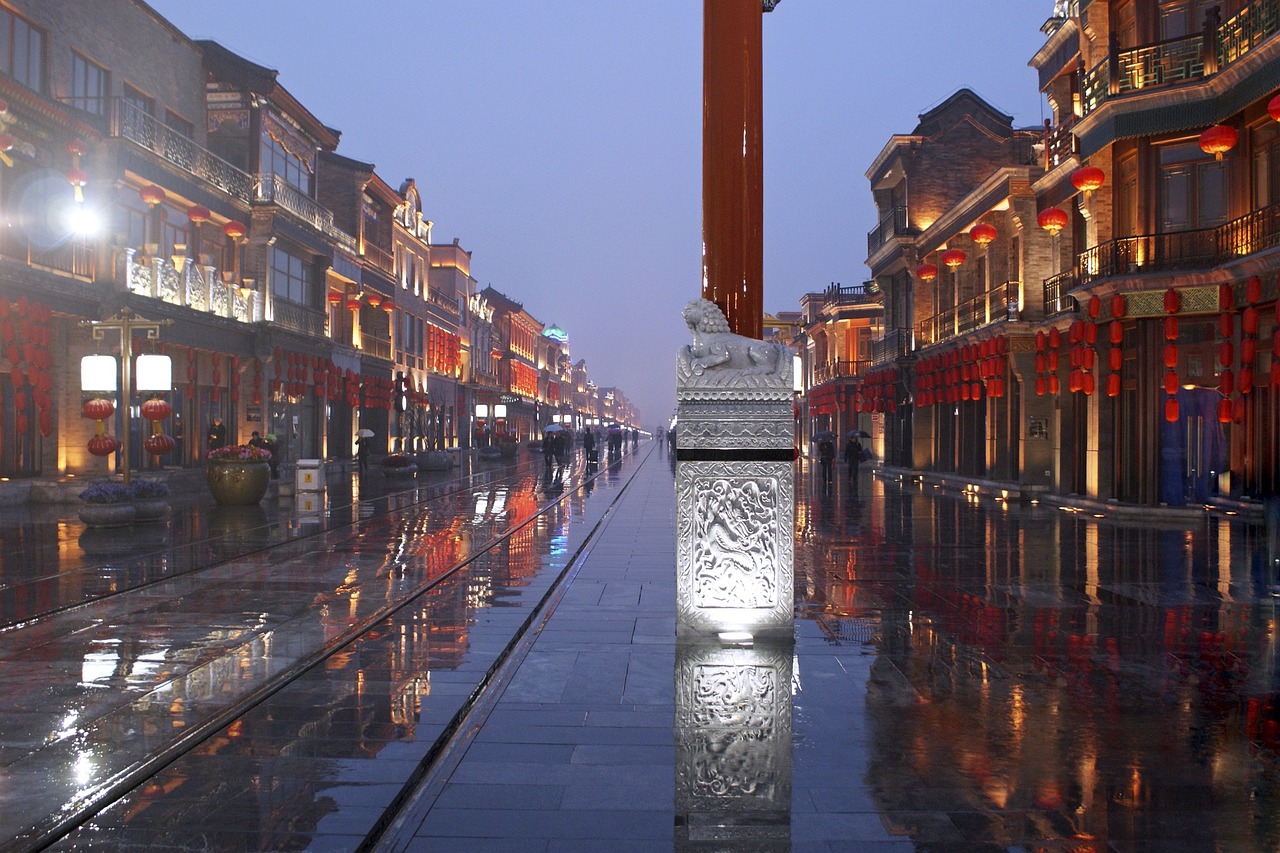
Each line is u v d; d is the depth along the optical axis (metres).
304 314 31.98
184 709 5.48
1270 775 4.37
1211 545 13.69
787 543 7.19
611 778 4.30
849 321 53.22
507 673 6.16
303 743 4.85
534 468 41.25
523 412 81.81
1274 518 9.32
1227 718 5.26
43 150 19.72
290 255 31.98
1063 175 22.05
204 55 27.58
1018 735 4.95
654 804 4.01
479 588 9.73
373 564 11.49
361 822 3.86
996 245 26.34
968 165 33.62
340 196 39.19
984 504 21.80
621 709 5.36
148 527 15.67
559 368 107.62
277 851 3.58
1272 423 17.30
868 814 3.91
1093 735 4.95
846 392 51.81
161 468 24.33
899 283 37.00
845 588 9.82
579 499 22.70
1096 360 19.86
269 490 23.09
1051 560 12.06
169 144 24.34
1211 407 18.75
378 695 5.74
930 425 32.88
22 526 15.59
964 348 26.69
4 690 5.89
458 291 60.34
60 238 20.02
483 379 65.88
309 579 10.34
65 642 7.25
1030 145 33.44
